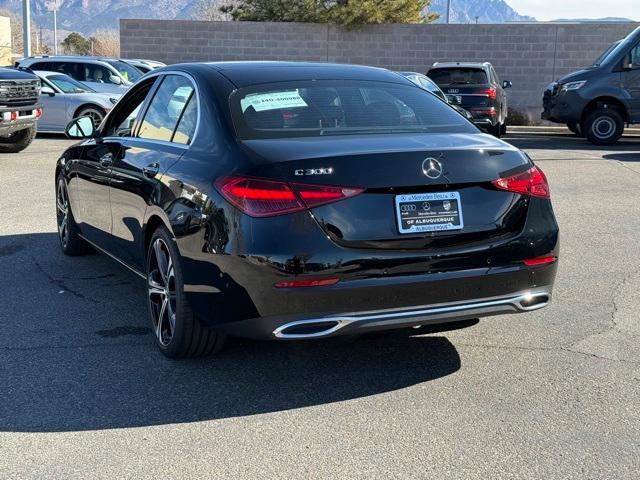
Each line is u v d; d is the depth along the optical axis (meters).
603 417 3.95
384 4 26.41
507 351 4.86
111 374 4.50
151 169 4.89
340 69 5.23
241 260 3.93
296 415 3.99
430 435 3.77
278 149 4.08
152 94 5.55
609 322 5.40
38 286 6.25
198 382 4.40
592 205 9.79
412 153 4.04
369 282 3.93
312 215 3.88
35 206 9.47
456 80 17.78
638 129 22.00
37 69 20.66
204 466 3.48
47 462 3.52
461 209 4.13
